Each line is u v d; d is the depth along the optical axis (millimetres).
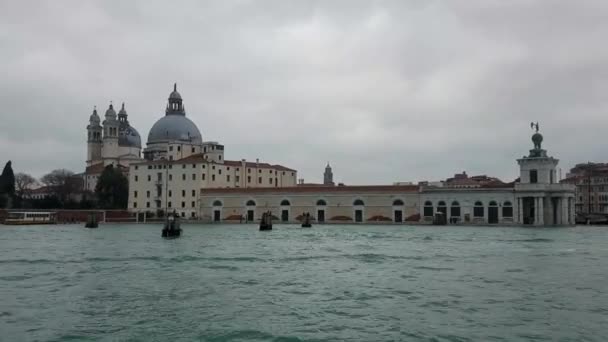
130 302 32844
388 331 26438
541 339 25094
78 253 62000
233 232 114938
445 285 38812
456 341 24844
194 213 195250
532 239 88938
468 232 114125
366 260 54875
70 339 25312
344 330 26641
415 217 166125
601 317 28969
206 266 49781
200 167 195375
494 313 29906
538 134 162375
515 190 155000
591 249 67750
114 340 25141
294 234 105938
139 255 59438
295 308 31266
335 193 175625
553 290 36625
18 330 26766
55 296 34750
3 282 40188
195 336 25688
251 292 36188
